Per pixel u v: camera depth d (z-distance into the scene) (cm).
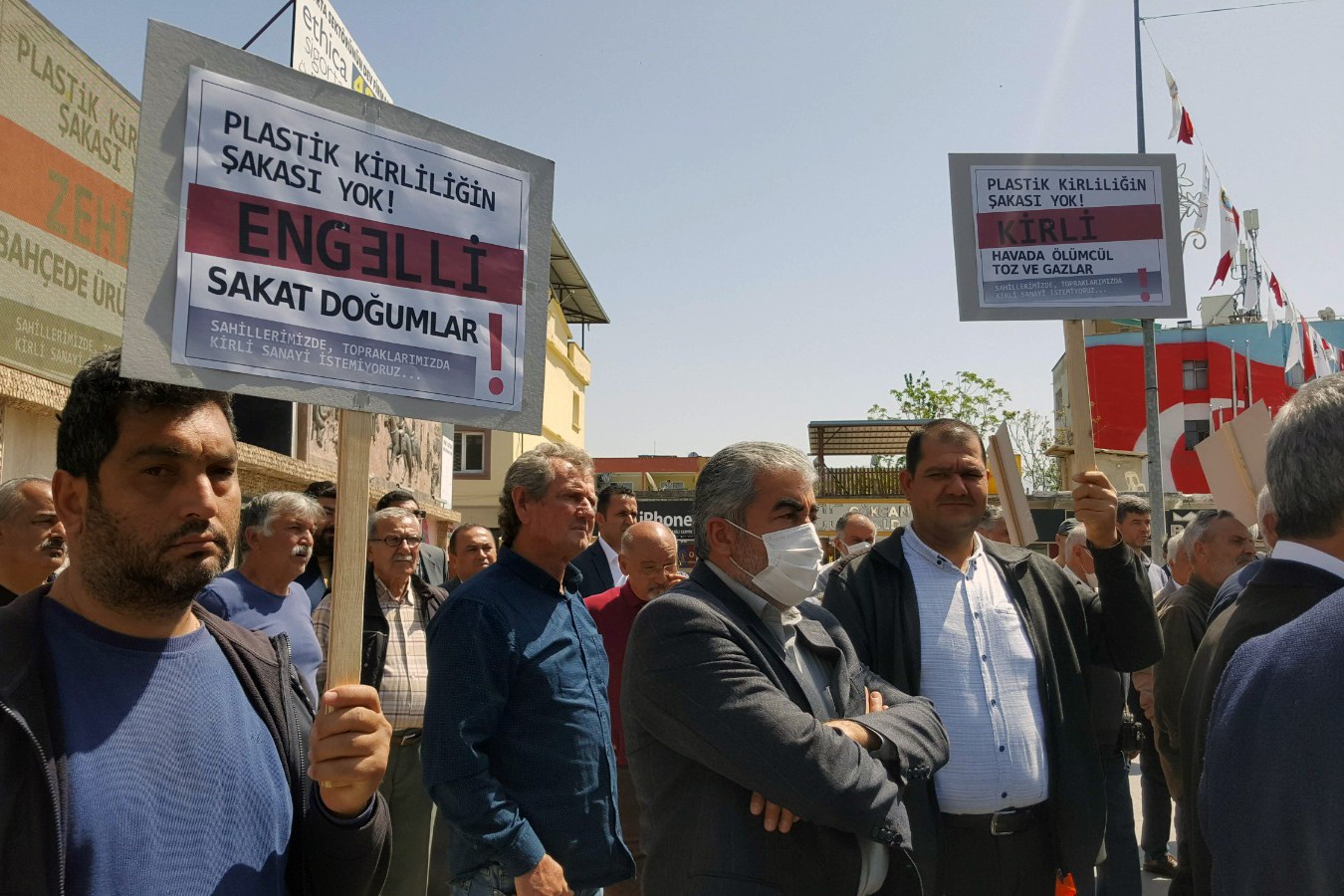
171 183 198
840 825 235
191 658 179
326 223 221
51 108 734
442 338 238
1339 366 1820
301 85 220
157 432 171
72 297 764
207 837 168
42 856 150
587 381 3559
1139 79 1506
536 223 260
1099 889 455
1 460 705
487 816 301
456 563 702
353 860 186
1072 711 352
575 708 335
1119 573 362
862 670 301
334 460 1456
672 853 256
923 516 360
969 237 418
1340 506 220
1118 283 416
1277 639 180
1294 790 165
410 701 512
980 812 328
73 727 160
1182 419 4406
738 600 273
